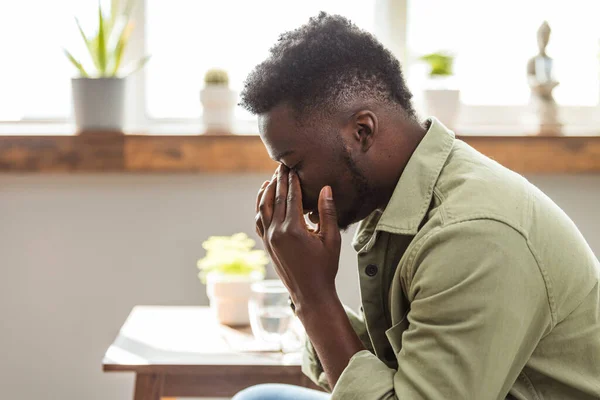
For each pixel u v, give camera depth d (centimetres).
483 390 98
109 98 237
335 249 114
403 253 115
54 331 248
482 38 259
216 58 257
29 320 247
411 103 118
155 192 245
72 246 245
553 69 249
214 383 164
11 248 245
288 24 255
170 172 243
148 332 181
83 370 249
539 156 237
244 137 236
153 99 257
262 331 169
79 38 251
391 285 115
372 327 120
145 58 244
